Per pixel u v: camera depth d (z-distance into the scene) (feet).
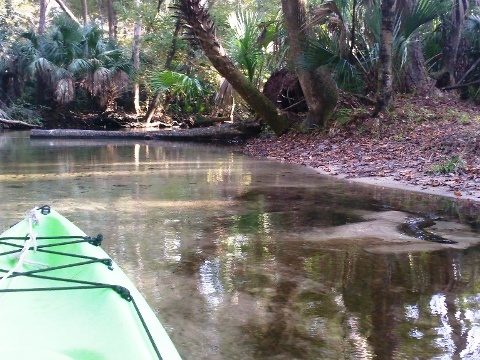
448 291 10.99
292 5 42.24
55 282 7.29
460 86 51.29
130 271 12.17
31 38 75.31
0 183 24.50
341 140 38.75
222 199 20.92
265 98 46.96
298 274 12.05
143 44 80.64
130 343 5.71
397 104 43.42
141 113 82.99
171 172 28.99
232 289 11.14
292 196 21.62
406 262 12.88
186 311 10.07
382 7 39.06
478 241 14.71
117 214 17.99
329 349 8.61
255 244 14.46
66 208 18.85
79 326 6.03
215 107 73.51
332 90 44.16
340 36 41.70
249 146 45.50
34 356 5.13
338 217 17.67
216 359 8.32
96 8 122.31
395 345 8.68
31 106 79.56
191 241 14.74
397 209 18.90
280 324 9.52
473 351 8.45
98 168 30.60
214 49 44.01
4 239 9.19
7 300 6.68
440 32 56.03
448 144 31.27
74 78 75.15
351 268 12.44
